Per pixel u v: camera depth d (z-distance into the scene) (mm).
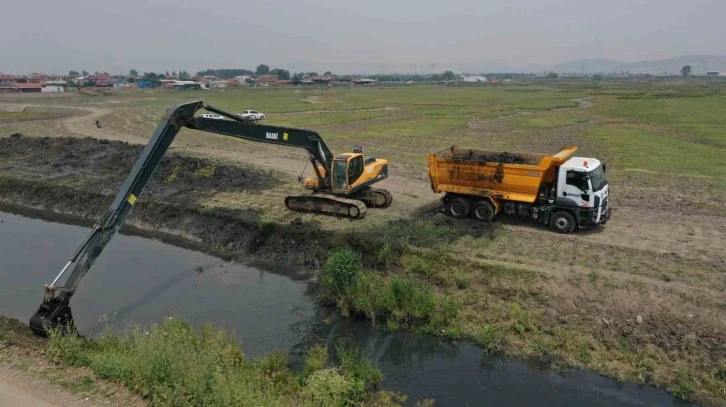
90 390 9703
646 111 69562
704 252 16969
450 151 21750
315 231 19141
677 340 12250
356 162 21141
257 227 20156
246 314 14898
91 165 30484
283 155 35875
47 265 18562
